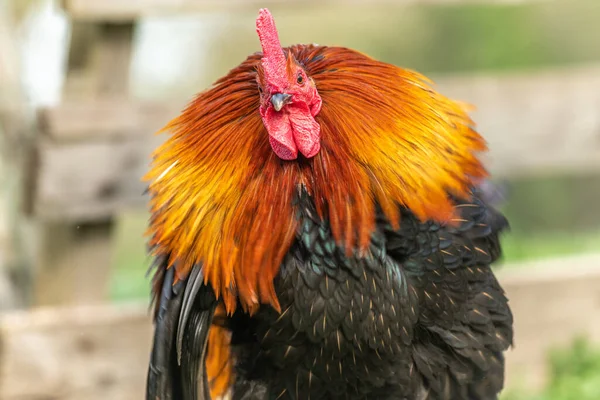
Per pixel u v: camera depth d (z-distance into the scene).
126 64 9.84
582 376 10.30
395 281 5.22
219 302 5.48
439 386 5.72
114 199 9.79
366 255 5.10
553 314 10.71
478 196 5.62
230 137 5.12
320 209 5.09
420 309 5.43
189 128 5.31
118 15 9.49
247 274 5.13
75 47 9.99
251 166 5.09
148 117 9.77
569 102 10.94
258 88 5.08
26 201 9.66
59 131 9.48
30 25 13.95
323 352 5.35
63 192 9.59
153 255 5.70
